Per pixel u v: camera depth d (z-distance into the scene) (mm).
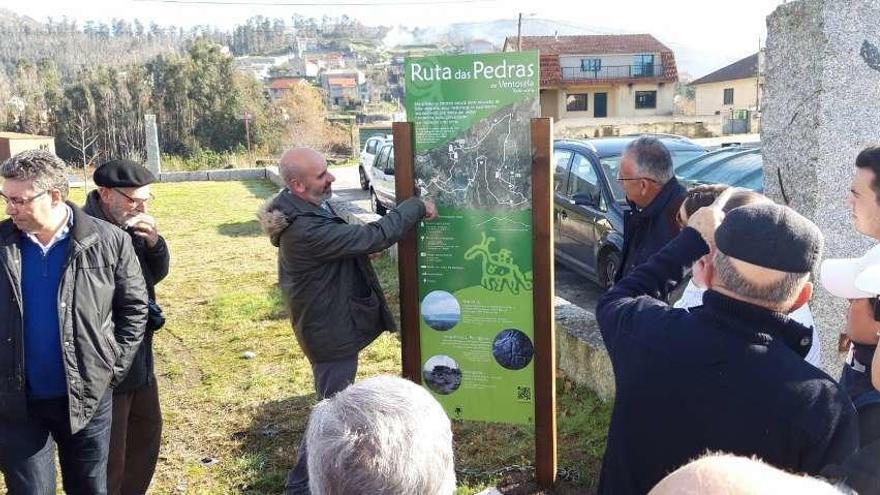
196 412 4863
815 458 1639
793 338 1733
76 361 2793
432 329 3598
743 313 1718
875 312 2160
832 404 1656
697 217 2150
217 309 7402
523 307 3453
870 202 2393
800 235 1682
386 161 14109
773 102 3879
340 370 3561
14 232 2789
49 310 2793
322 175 3391
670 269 2119
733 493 895
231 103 47906
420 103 3393
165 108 46656
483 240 3443
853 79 3568
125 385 3221
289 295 3484
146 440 3535
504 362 3531
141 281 3078
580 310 5352
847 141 3627
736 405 1670
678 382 1746
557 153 8016
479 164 3371
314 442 1421
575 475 3752
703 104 53875
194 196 18281
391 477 1337
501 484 3713
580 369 4797
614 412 1925
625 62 51500
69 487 2994
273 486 3875
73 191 20812
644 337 1857
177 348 6270
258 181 22359
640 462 1823
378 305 3617
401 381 1537
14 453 2762
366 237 3256
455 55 3309
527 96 3254
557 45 52469
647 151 3309
